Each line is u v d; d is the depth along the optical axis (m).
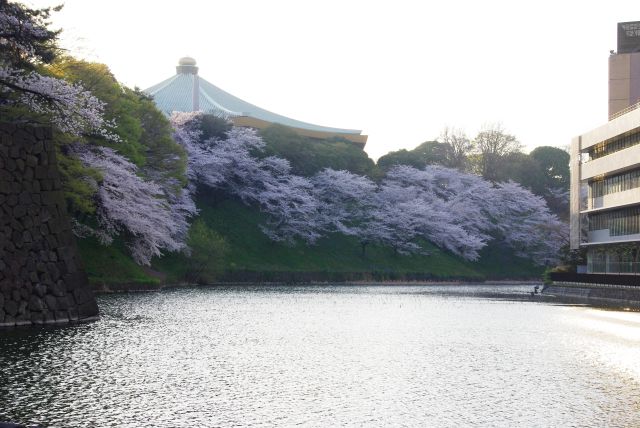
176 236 70.94
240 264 82.75
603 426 13.12
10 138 27.23
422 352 22.77
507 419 13.63
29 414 13.27
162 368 18.53
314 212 96.75
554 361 21.20
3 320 26.47
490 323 34.03
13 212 27.12
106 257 54.47
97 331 25.78
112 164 47.22
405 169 111.56
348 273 89.88
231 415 13.64
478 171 126.88
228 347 23.03
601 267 70.00
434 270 103.62
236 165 91.62
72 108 34.12
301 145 102.75
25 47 32.88
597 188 70.94
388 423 13.26
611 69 76.31
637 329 31.88
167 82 134.75
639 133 62.00
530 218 116.62
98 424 12.71
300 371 18.64
